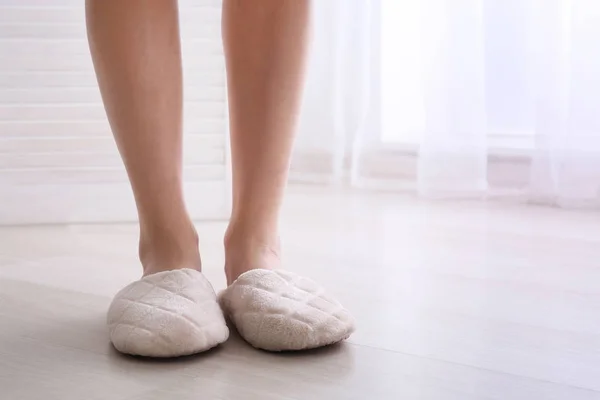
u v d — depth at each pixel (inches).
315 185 92.1
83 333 38.6
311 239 61.6
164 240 40.2
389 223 68.4
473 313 42.2
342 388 31.7
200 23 67.9
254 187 40.3
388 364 34.5
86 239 62.2
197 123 69.4
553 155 77.2
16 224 68.4
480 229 65.6
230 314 38.5
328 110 91.9
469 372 33.6
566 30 76.4
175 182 40.1
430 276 50.0
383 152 89.7
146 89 38.0
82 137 68.6
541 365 34.6
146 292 36.9
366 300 44.6
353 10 89.3
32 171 68.2
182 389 31.4
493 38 81.3
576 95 74.6
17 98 67.2
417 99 88.4
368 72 89.4
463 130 80.8
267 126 39.3
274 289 37.2
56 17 66.7
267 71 38.7
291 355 35.5
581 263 53.5
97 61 38.1
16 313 42.0
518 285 47.9
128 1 37.2
